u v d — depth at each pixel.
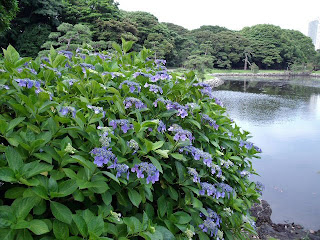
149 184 1.54
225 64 61.31
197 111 2.21
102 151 1.38
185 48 44.44
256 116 15.44
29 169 1.26
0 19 8.37
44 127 1.59
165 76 2.14
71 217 1.25
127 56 2.89
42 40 24.05
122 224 1.50
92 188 1.36
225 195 2.12
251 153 2.80
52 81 2.24
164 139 2.02
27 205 1.20
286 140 10.66
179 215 1.74
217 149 2.33
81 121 1.55
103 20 28.61
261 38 66.56
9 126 1.40
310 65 63.97
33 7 25.19
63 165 1.42
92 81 1.88
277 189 6.21
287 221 4.77
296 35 78.00
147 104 2.06
